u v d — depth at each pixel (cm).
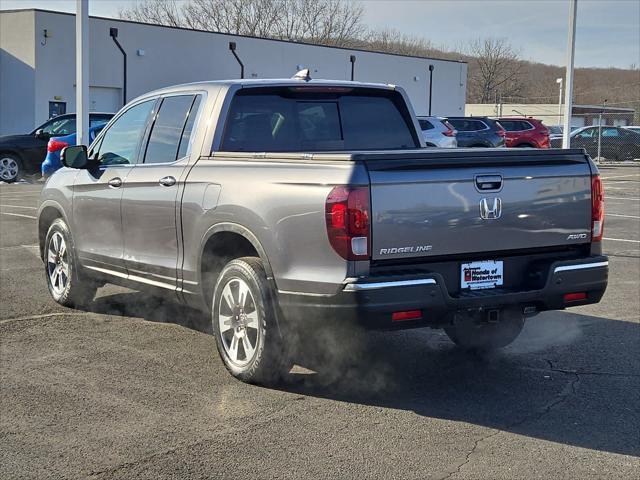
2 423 495
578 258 564
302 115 653
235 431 484
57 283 792
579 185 564
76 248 748
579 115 4391
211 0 6712
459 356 649
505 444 470
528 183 541
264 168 541
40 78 3222
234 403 531
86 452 453
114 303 807
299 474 425
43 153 2222
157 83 3575
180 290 619
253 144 625
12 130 3294
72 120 2250
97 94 3384
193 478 420
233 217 554
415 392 560
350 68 4347
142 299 823
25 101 3241
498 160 528
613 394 559
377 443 468
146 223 646
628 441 476
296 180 512
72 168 740
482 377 596
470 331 643
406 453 454
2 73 3300
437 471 431
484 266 535
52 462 439
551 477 426
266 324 534
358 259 485
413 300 493
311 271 503
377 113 693
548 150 550
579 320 769
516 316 559
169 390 555
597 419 511
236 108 622
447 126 2478
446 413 519
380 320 489
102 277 720
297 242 510
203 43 3712
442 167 508
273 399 539
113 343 669
